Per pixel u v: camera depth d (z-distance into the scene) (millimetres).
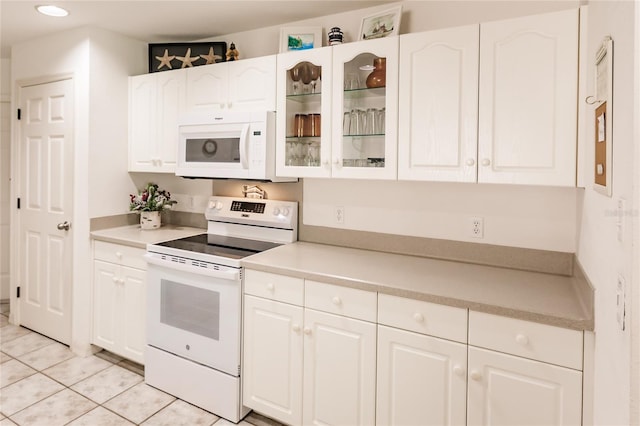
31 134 3281
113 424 2221
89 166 2941
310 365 2025
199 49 2945
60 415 2289
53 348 3082
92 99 2918
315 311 1999
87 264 2979
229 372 2260
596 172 1360
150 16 2676
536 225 2043
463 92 1911
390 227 2426
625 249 960
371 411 1875
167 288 2504
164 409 2367
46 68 3137
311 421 2039
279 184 2809
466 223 2213
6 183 3934
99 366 2838
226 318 2252
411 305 1762
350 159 2264
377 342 1848
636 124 868
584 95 1666
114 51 3027
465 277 1944
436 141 1984
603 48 1197
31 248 3338
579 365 1460
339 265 2133
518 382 1567
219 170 2598
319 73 2340
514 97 1800
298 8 2502
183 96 2838
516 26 1784
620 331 1018
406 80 2045
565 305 1576
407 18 2338
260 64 2504
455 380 1684
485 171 1877
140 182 3293
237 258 2262
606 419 1205
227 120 2549
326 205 2631
